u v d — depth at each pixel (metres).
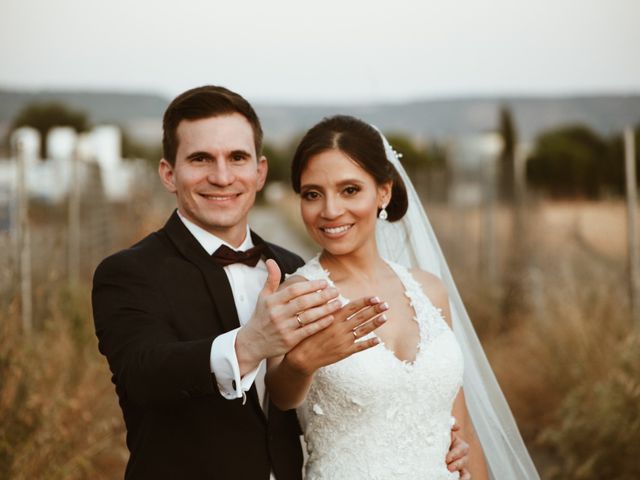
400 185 3.03
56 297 5.88
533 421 6.28
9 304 4.59
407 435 2.69
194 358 2.11
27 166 6.83
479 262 10.74
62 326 5.58
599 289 7.00
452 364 2.78
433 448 2.73
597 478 4.78
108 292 2.50
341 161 2.72
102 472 4.89
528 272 8.91
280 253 3.09
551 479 5.11
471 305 9.05
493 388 3.26
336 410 2.67
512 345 7.79
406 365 2.70
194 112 2.65
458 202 12.41
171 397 2.16
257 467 2.51
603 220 8.94
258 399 2.61
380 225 3.36
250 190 2.74
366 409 2.66
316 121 2.87
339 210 2.73
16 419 4.12
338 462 2.68
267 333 2.05
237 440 2.50
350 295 2.86
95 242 9.71
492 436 3.23
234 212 2.69
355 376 2.63
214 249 2.71
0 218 6.14
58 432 4.32
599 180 19.88
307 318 2.05
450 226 12.80
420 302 2.88
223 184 2.63
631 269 6.79
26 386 4.23
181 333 2.50
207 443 2.48
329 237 2.77
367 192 2.77
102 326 2.48
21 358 4.32
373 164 2.76
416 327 2.85
